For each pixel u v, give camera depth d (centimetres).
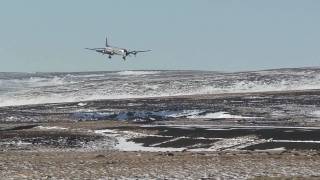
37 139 9519
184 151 7681
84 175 5153
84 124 12962
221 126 11612
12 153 7669
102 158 6494
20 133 10450
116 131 10931
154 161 6069
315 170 5097
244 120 13538
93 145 8869
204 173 5091
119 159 6341
